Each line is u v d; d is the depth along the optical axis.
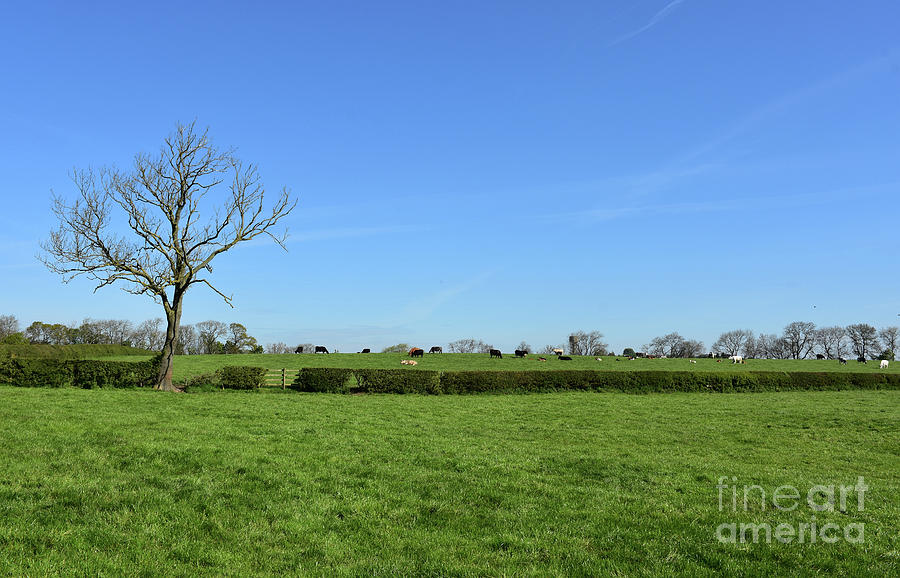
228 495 12.39
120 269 36.41
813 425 27.36
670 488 14.05
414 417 27.41
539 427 25.11
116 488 12.52
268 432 20.67
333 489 13.15
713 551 9.73
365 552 9.68
